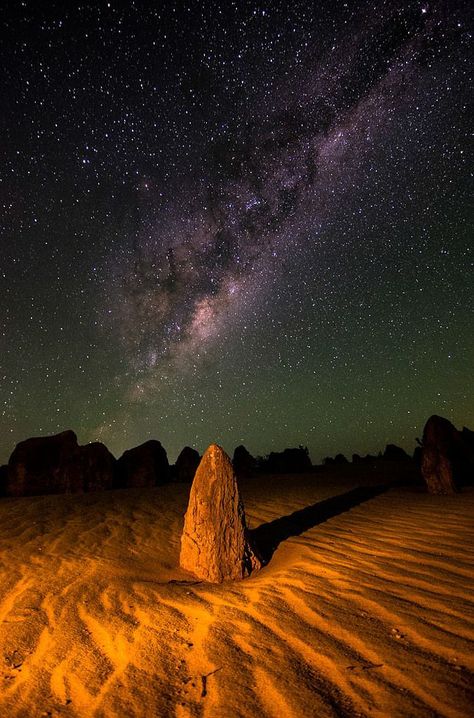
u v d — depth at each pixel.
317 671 2.47
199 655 2.78
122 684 2.52
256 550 4.80
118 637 3.12
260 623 3.17
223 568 4.41
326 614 3.21
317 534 5.77
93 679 2.60
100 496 10.17
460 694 2.13
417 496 8.30
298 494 9.73
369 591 3.57
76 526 7.03
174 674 2.59
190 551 4.71
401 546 4.85
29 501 9.59
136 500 9.52
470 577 3.69
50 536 6.42
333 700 2.20
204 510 4.64
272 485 11.84
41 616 3.57
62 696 2.45
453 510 6.58
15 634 3.26
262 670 2.54
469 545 4.66
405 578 3.80
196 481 4.86
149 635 3.12
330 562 4.46
